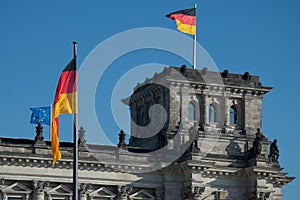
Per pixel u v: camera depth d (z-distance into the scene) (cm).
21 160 16075
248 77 18125
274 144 17825
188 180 16962
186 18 17775
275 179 17550
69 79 11238
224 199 17312
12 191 16050
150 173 17125
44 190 16262
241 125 18050
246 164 17600
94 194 16650
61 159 16275
